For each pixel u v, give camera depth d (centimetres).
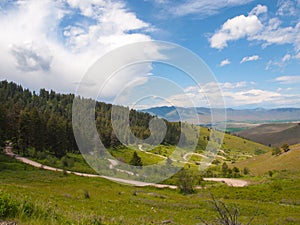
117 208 1869
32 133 5438
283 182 3919
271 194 3272
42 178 3388
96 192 2333
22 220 550
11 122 6053
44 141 5362
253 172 5938
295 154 6631
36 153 5006
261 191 3391
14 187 2289
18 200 625
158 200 2205
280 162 6444
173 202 2181
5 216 559
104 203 1995
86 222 618
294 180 4088
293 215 2122
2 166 4019
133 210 1873
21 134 5516
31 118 5534
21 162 4534
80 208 1648
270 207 2488
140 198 2227
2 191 665
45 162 4459
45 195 2038
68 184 2786
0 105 5809
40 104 9494
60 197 2081
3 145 5616
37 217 585
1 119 5703
